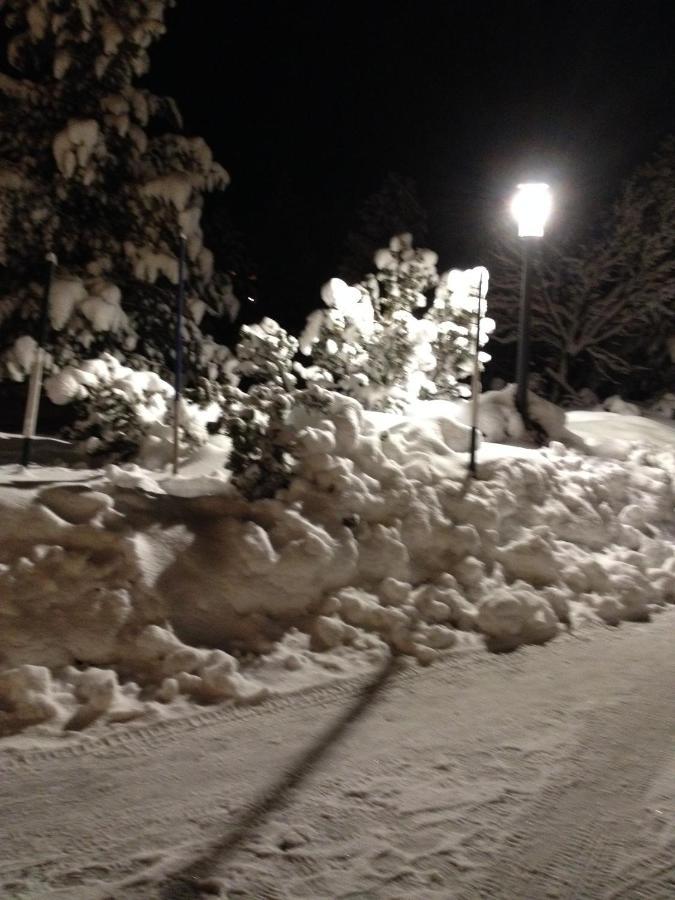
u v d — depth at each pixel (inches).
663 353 676.7
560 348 682.2
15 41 482.0
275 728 204.7
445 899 148.4
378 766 189.6
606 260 656.4
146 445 322.7
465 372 438.0
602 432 453.1
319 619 249.1
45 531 238.8
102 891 147.4
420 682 233.6
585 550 327.3
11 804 171.2
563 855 161.3
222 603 243.0
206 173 507.8
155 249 487.5
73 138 459.8
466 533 293.4
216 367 502.6
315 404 308.2
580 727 210.8
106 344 471.8
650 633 283.0
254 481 276.5
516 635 266.4
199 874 152.6
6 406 519.5
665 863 160.2
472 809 174.7
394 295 428.8
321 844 161.9
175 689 213.9
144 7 478.0
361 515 281.1
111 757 189.5
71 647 219.0
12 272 481.1
